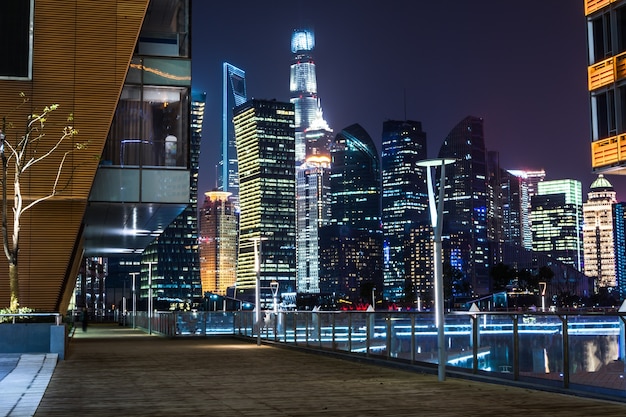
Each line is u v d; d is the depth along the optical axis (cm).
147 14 4059
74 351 3147
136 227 5112
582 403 1380
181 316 4944
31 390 1644
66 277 3772
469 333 1883
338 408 1352
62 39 3497
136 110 4016
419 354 2120
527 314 1644
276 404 1412
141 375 2019
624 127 5462
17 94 3441
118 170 3956
